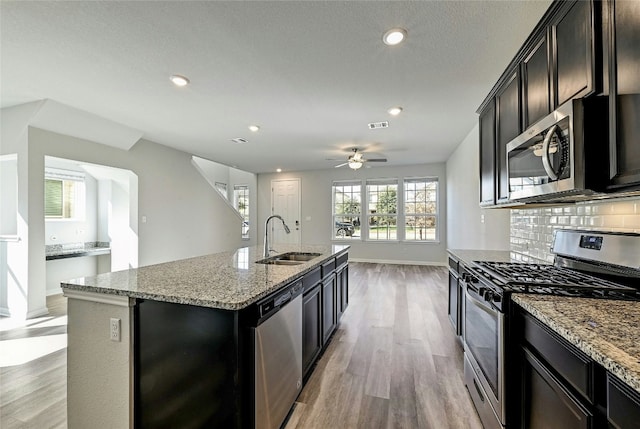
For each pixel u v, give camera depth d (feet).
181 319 4.72
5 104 10.95
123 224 16.74
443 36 6.61
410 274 19.71
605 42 3.84
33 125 11.18
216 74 8.44
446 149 18.33
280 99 10.23
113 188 16.87
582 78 4.24
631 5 3.41
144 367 4.92
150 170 16.47
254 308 4.68
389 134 14.83
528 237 8.30
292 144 16.88
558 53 4.88
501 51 7.20
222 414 4.52
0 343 9.14
